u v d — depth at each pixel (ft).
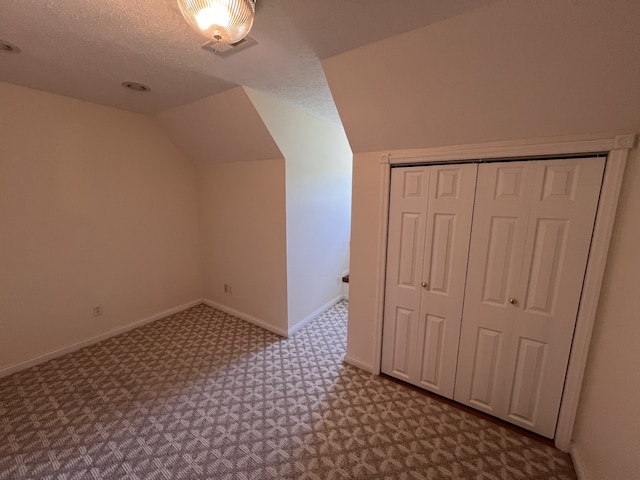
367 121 6.14
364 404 6.28
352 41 4.70
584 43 3.63
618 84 3.84
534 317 5.28
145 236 9.66
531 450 5.17
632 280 3.97
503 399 5.77
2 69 5.92
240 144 8.66
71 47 4.99
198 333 9.37
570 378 5.00
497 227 5.46
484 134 5.26
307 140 9.00
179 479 4.56
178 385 6.81
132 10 3.98
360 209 7.06
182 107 8.30
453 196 5.84
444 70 4.64
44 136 7.27
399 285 6.79
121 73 6.07
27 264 7.25
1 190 6.73
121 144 8.78
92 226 8.36
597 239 4.56
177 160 10.34
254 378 7.13
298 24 4.23
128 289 9.37
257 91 7.04
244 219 9.70
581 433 4.87
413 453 5.08
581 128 4.48
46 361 7.65
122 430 5.48
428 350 6.56
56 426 5.54
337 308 11.51
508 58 4.14
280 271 9.09
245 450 5.09
